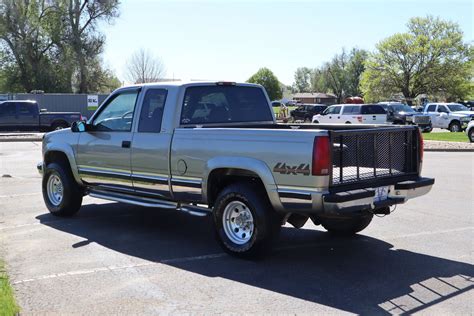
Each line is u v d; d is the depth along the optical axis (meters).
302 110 48.47
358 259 6.14
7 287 4.96
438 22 73.69
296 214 6.18
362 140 5.81
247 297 4.91
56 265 5.88
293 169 5.46
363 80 78.88
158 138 6.82
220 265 5.90
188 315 4.49
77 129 7.83
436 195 10.52
